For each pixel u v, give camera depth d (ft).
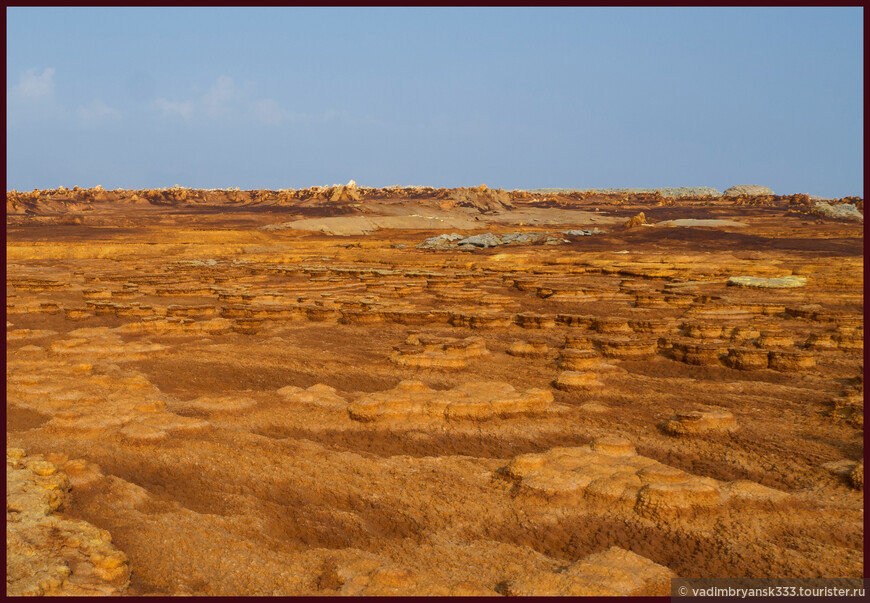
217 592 31.65
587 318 97.96
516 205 470.80
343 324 105.29
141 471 46.60
